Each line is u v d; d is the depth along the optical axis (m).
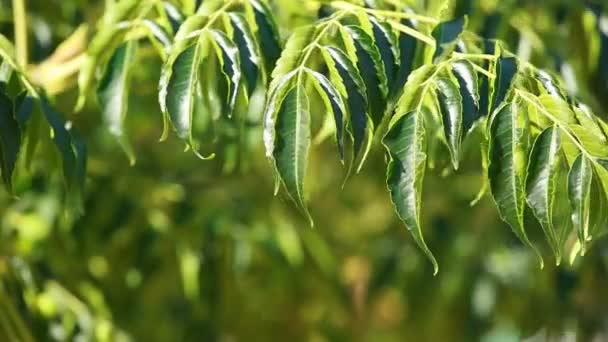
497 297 4.17
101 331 3.21
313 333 4.34
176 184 3.67
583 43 2.98
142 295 3.74
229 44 2.04
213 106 2.47
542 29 3.00
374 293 4.27
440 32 2.09
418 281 4.20
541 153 1.87
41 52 3.19
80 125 3.65
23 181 2.42
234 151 3.07
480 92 1.99
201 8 2.17
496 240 4.11
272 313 4.15
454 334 4.27
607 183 1.87
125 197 3.54
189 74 2.01
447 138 1.90
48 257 3.33
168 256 3.70
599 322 4.05
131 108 3.54
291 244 3.76
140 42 2.79
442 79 1.92
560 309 4.06
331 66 1.96
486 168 2.04
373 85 2.01
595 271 3.84
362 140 1.93
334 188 4.60
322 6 2.43
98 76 2.51
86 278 3.45
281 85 1.92
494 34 2.79
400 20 2.28
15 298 2.97
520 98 1.92
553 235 1.86
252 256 3.77
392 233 4.41
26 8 3.22
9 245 3.25
